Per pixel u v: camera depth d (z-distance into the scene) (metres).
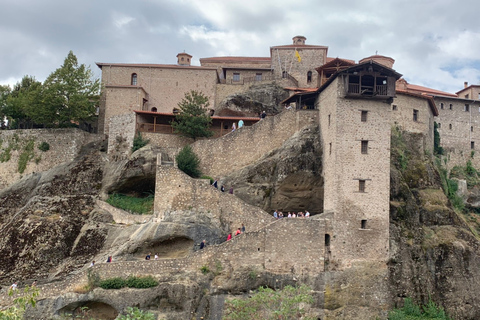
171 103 69.94
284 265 45.41
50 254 47.78
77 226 50.59
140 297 41.41
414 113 63.03
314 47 72.44
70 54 66.69
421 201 54.69
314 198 52.75
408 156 58.69
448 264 50.09
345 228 47.16
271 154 54.53
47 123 66.19
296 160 52.06
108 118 66.75
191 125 58.56
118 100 67.12
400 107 62.06
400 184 52.84
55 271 46.56
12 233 49.25
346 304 45.44
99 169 57.78
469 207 66.31
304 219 46.41
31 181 59.44
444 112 74.50
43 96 64.31
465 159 73.62
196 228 47.69
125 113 66.56
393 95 49.25
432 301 48.19
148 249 47.50
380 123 49.47
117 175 55.53
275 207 53.09
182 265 44.12
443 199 55.91
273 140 55.62
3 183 61.97
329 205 48.72
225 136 56.66
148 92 70.38
